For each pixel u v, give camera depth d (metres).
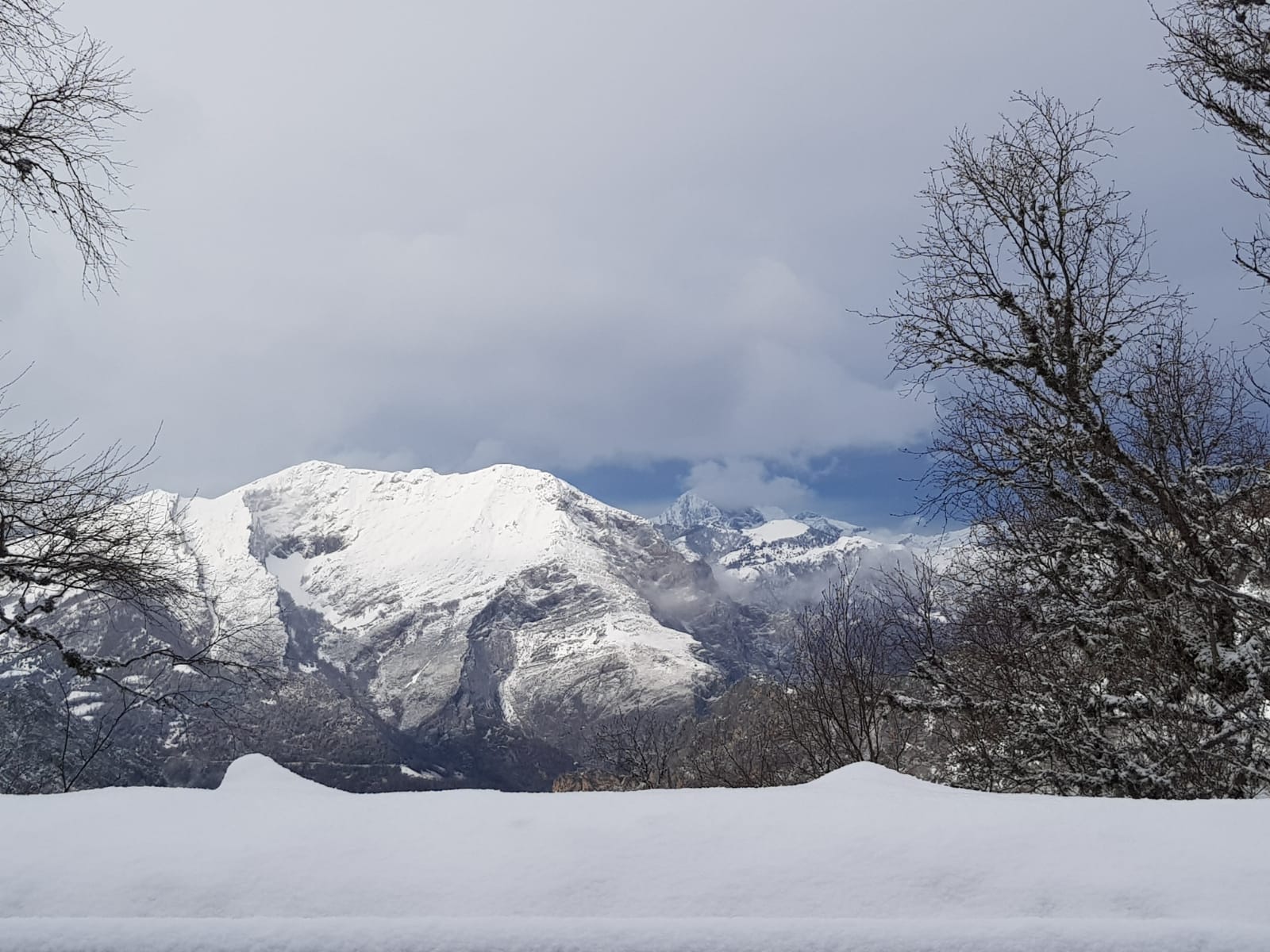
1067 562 14.88
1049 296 14.95
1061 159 15.10
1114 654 14.31
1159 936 3.93
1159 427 13.81
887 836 4.88
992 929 4.03
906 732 19.48
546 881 4.60
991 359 14.89
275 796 5.78
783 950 3.98
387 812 5.39
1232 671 12.41
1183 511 13.48
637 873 4.67
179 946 4.00
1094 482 13.94
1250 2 13.24
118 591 15.46
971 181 15.48
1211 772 12.30
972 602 16.22
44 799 5.67
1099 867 4.57
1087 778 12.64
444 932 4.07
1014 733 14.46
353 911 4.44
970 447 15.02
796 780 20.19
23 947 3.98
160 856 4.78
